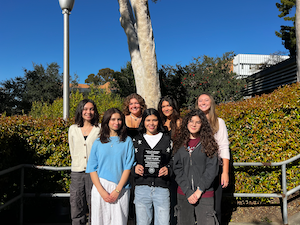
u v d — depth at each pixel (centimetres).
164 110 292
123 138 230
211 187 230
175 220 275
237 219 321
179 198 240
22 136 324
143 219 230
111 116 228
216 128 257
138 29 485
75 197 263
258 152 327
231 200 335
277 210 331
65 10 406
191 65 1146
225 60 1125
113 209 222
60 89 2038
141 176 233
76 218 268
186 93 1122
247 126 326
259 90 1285
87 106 269
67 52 407
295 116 321
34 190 337
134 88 1262
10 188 316
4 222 317
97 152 228
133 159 232
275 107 319
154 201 230
